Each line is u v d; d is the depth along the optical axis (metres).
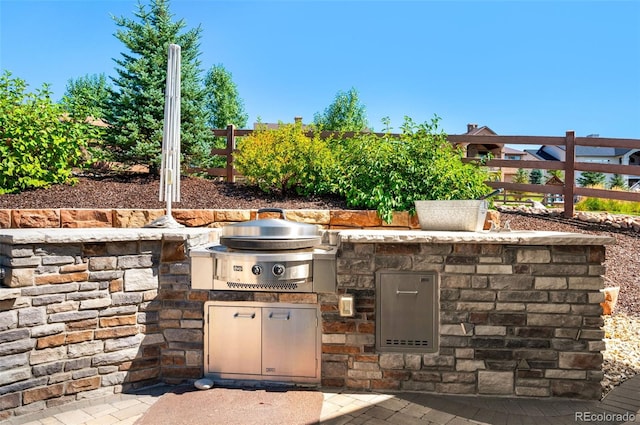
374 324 3.08
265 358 3.15
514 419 2.65
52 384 2.76
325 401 2.88
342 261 3.08
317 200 6.03
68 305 2.83
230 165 7.33
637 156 35.66
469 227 3.63
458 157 6.14
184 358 3.20
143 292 3.12
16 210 4.65
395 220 5.13
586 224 6.84
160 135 7.45
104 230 3.23
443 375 3.05
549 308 2.97
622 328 4.36
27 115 5.93
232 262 2.98
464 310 3.03
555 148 38.31
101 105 7.96
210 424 2.53
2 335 2.58
